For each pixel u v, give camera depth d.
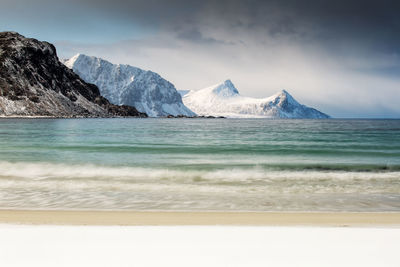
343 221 9.59
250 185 15.70
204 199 12.80
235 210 11.06
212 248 7.29
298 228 8.77
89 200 12.52
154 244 7.50
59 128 74.25
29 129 67.62
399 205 12.04
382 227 8.96
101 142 38.12
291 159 25.67
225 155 27.83
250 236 8.09
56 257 6.73
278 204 12.08
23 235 8.02
